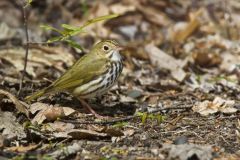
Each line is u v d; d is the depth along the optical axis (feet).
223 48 54.75
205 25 59.93
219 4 63.62
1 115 34.27
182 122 35.65
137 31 60.64
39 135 32.12
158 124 35.24
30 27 62.18
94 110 38.88
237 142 32.48
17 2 65.98
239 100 41.86
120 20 61.67
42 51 51.34
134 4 63.36
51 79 45.16
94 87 37.50
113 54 37.70
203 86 45.27
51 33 59.57
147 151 30.91
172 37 58.34
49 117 34.99
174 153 29.60
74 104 39.27
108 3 64.18
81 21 63.10
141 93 42.73
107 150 30.96
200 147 30.22
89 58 37.68
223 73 50.19
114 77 38.11
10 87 41.50
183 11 63.10
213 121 35.86
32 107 36.40
